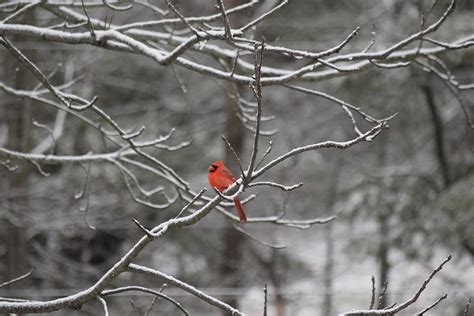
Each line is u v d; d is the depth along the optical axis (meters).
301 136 24.48
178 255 21.73
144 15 21.30
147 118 24.22
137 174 21.33
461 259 17.59
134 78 25.03
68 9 9.20
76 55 20.20
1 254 18.64
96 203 19.61
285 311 21.56
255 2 8.03
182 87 10.21
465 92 18.62
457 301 16.92
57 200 19.27
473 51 16.06
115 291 6.16
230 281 19.97
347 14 25.34
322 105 24.61
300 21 25.36
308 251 23.95
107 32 7.96
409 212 18.55
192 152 23.69
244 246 21.45
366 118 7.75
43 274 18.52
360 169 19.89
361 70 8.16
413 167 19.39
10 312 6.14
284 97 25.05
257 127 5.43
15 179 16.56
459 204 16.36
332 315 21.73
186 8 23.55
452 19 16.89
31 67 7.97
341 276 23.66
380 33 18.75
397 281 21.02
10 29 7.84
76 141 20.75
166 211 21.06
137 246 5.92
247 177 5.58
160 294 6.16
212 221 21.16
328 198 22.94
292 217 23.80
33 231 19.03
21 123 16.23
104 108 24.27
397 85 18.23
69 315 18.59
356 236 20.14
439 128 18.20
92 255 21.89
